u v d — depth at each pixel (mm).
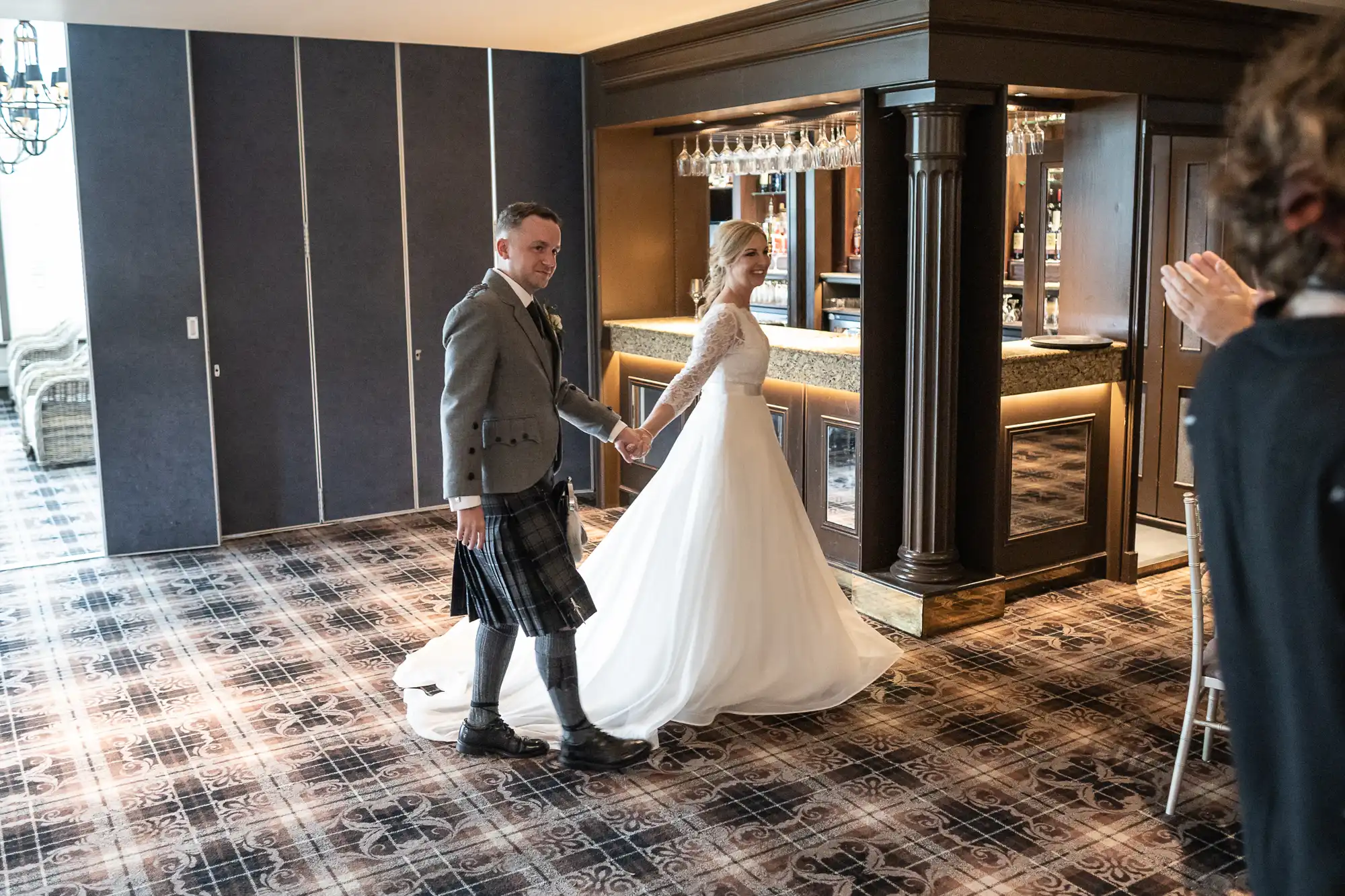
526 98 6676
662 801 3285
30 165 10750
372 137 6348
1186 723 3139
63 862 2994
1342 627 721
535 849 3027
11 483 7918
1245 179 788
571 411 3635
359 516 6664
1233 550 800
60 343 9992
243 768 3535
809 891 2811
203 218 6004
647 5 5012
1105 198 5180
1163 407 6125
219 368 6156
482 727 3590
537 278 3355
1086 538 5340
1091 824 3133
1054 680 4188
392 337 6586
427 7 5137
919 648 4543
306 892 2836
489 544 3305
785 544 3867
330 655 4543
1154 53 4926
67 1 4996
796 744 3664
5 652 4594
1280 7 5062
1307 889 755
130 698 4117
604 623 3982
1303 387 734
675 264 6980
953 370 4613
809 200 7188
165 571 5734
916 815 3195
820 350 5125
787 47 4871
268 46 6027
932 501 4695
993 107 4500
